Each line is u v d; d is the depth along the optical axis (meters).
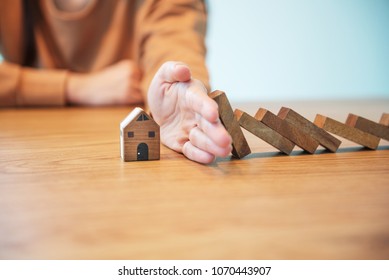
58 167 0.58
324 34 2.45
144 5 1.37
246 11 2.30
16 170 0.56
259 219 0.38
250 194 0.46
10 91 1.37
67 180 0.51
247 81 2.40
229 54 2.34
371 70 2.61
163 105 0.67
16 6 1.48
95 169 0.57
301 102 1.88
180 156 0.65
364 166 0.59
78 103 1.47
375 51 2.58
